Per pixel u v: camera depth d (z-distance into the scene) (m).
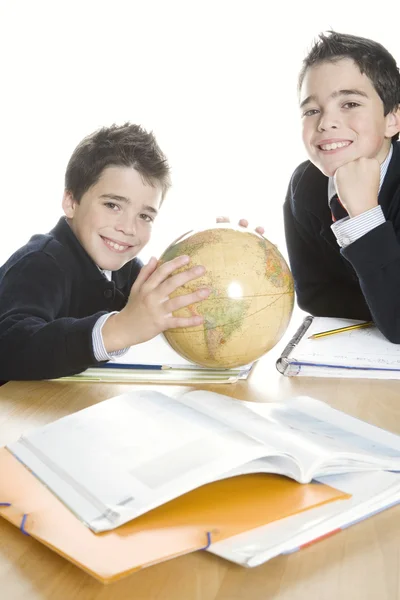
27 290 1.27
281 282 1.00
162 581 0.53
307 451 0.67
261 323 0.98
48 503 0.61
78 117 3.96
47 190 4.02
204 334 0.97
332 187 1.60
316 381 1.05
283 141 3.85
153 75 3.88
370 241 1.26
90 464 0.66
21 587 0.52
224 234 0.99
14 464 0.69
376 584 0.53
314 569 0.55
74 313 1.46
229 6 3.73
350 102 1.44
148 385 1.03
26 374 1.05
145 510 0.57
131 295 1.01
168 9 3.79
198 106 3.88
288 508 0.61
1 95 3.94
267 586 0.53
